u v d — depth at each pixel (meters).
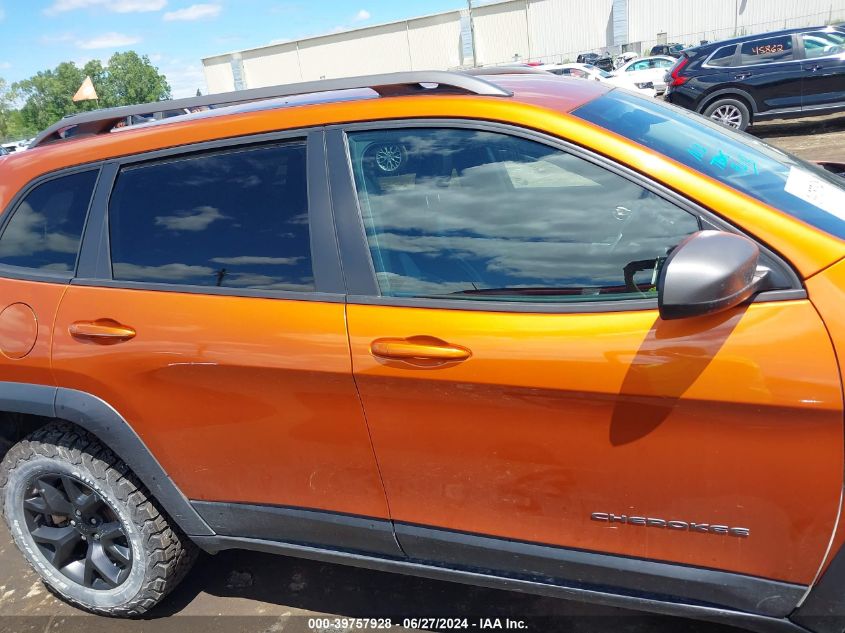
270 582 2.62
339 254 1.89
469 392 1.72
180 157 2.11
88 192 2.22
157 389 2.05
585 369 1.61
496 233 1.79
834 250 1.53
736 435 1.53
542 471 1.73
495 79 2.40
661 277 1.44
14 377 2.23
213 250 2.04
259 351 1.90
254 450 2.03
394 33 45.06
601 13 40.25
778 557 1.58
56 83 74.75
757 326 1.50
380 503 1.96
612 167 1.71
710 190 1.63
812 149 10.16
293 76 49.00
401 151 1.89
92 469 2.25
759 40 11.18
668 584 1.70
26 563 2.90
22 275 2.27
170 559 2.33
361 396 1.83
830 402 1.44
